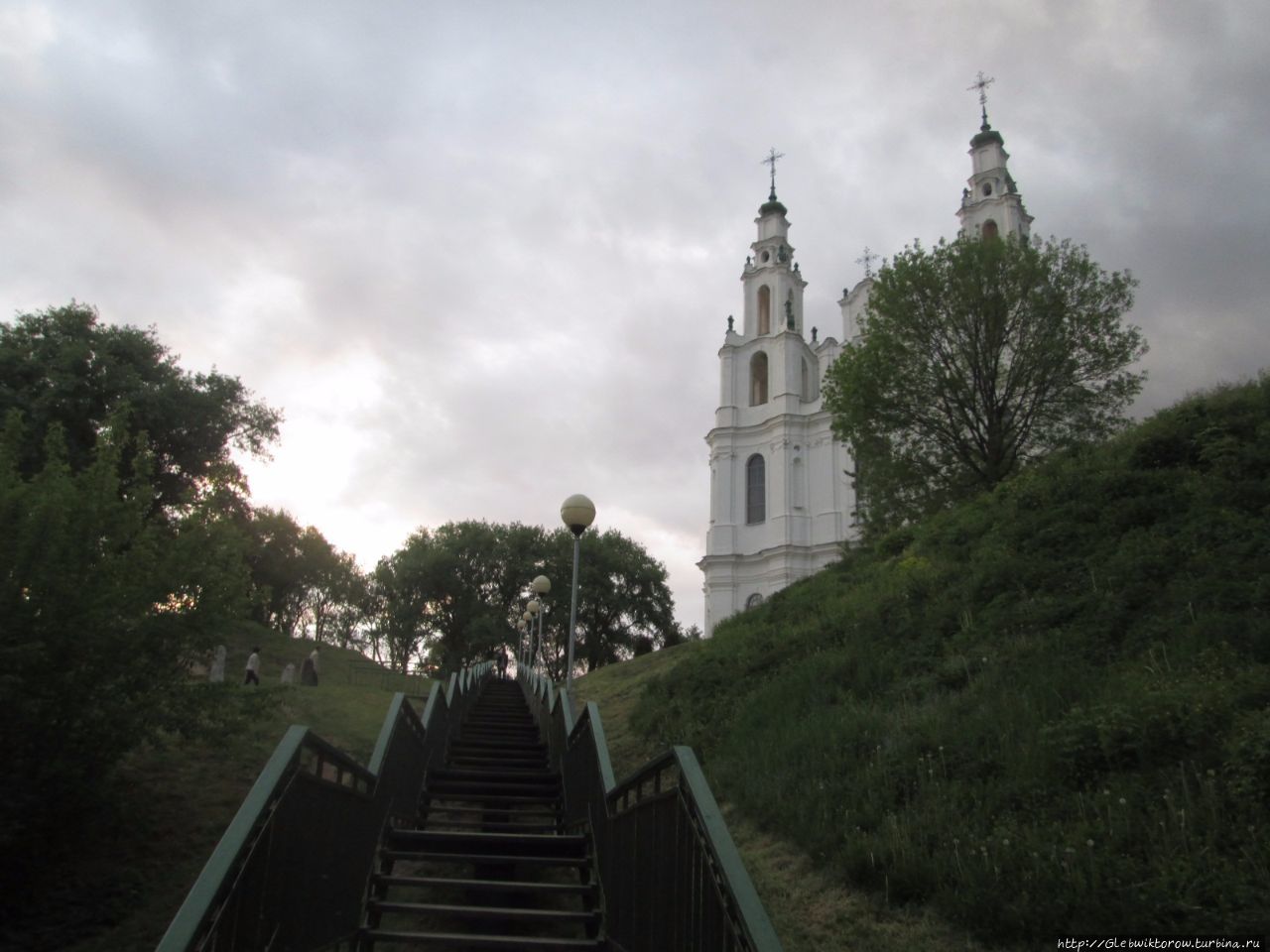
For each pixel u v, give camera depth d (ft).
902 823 24.11
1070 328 73.41
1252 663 26.73
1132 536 41.78
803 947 20.24
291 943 15.17
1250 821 19.71
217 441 116.78
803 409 169.48
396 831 25.93
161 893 27.58
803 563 155.84
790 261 185.78
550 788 35.86
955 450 77.61
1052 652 33.37
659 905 16.03
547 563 204.33
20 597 28.86
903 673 37.42
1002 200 161.07
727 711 41.88
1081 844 20.45
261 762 40.52
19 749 27.91
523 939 20.15
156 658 32.58
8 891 26.73
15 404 97.71
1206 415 52.24
